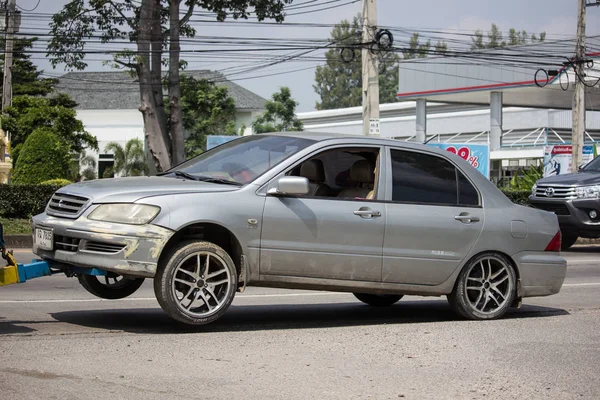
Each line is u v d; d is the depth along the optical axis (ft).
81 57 104.27
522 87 144.97
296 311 28.09
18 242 59.98
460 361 19.27
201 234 22.99
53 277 38.06
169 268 21.52
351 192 25.61
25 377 16.47
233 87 189.26
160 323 23.99
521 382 17.44
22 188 68.44
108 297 26.61
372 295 29.91
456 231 25.58
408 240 24.84
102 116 192.65
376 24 73.72
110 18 104.06
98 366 17.60
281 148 24.38
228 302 22.35
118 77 201.57
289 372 17.70
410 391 16.43
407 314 28.22
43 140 98.22
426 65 161.79
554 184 60.85
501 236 26.37
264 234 22.79
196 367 17.84
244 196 22.70
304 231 23.30
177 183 22.94
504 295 26.66
